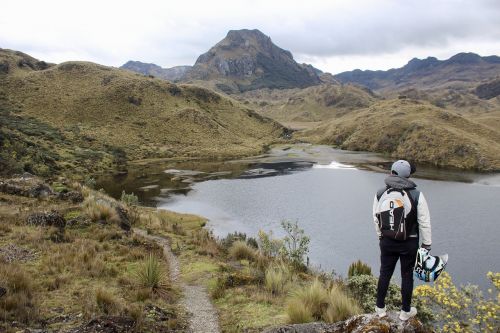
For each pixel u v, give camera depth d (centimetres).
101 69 16700
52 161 7325
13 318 632
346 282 1530
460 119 14238
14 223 1480
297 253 1814
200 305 919
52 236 1358
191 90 18500
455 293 782
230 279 1106
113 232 1570
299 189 6469
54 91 13850
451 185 7212
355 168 9156
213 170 8950
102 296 755
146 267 972
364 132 15188
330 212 4884
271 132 18938
